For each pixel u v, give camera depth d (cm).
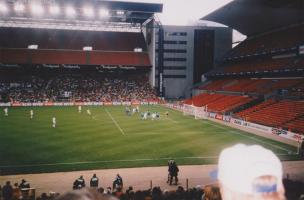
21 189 1930
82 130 4606
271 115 5300
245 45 9062
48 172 2664
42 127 4819
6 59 9162
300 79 6391
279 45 7300
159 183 2448
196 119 6000
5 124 5062
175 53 10762
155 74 9931
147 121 5644
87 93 9350
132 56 10200
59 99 8850
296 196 1422
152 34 9775
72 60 9650
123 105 8775
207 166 2883
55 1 7506
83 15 8706
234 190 183
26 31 10000
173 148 3544
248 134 4447
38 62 9350
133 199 1580
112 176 2594
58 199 168
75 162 2961
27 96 8700
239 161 189
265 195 179
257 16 7525
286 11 6712
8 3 7256
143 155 3234
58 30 10294
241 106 6431
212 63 10575
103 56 10000
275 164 186
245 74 8338
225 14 8012
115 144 3709
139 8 8356
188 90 10888
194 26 10731
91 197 172
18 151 3325
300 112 4916
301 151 3300
